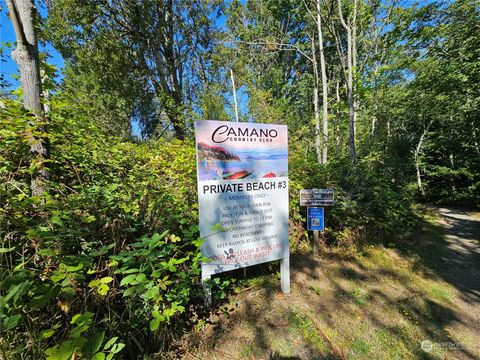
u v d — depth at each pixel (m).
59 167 2.30
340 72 11.81
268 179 2.58
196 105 9.12
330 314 2.43
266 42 10.20
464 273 3.38
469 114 8.63
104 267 1.78
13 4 1.78
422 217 6.35
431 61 8.05
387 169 6.57
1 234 1.37
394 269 3.42
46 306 1.50
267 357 1.90
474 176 9.49
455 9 6.80
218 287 2.64
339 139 7.64
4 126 1.90
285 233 2.70
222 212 2.37
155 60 9.78
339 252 3.89
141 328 1.83
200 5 10.16
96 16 8.31
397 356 1.94
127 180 2.83
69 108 2.66
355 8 6.53
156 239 1.47
